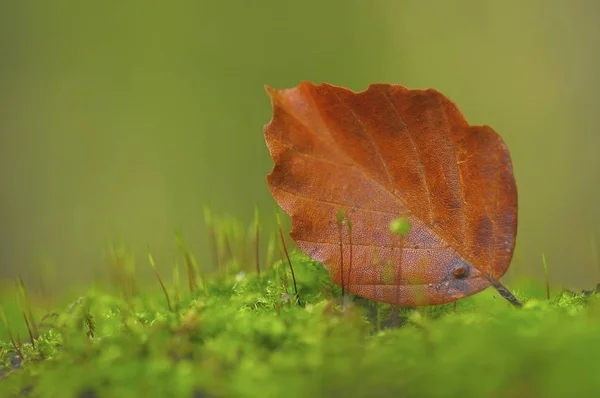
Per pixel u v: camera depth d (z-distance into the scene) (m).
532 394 0.46
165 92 2.38
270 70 2.47
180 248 0.55
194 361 0.48
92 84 2.33
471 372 0.47
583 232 1.49
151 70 2.41
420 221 0.51
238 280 0.54
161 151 2.27
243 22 2.50
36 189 2.11
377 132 0.51
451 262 0.51
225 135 2.34
